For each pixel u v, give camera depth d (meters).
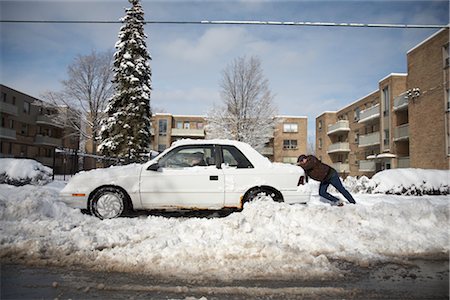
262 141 28.55
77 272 3.45
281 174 5.93
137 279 3.29
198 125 47.78
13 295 2.92
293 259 3.79
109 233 4.43
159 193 5.72
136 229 4.63
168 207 5.76
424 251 4.26
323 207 5.20
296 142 44.75
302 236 4.49
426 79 21.88
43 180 8.88
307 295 3.00
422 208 5.24
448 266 3.81
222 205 5.83
